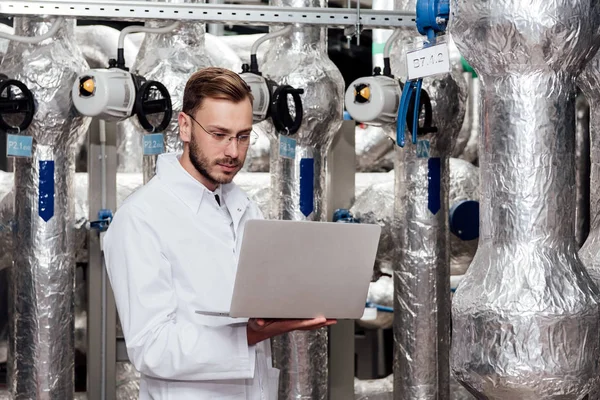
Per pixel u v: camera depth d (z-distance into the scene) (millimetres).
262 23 2289
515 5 1652
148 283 1666
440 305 2408
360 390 2984
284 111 2258
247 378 1746
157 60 2271
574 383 1687
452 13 1773
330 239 1624
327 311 1688
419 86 1999
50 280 2256
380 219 2674
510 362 1673
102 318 2602
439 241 2400
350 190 2719
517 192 1714
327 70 2373
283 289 1607
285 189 2383
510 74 1717
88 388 2607
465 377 1759
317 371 2420
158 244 1702
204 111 1692
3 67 2229
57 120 2209
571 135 1744
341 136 2695
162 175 1774
